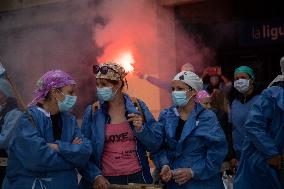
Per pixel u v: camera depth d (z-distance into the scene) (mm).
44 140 3846
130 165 4281
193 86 4320
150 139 4234
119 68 4320
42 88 4035
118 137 4305
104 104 4402
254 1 10070
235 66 10164
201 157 4254
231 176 6234
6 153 4953
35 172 3875
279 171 4738
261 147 4641
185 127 4250
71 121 4121
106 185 4129
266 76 9898
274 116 4703
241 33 10086
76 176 4082
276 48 9750
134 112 4262
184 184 4270
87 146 3973
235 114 6270
